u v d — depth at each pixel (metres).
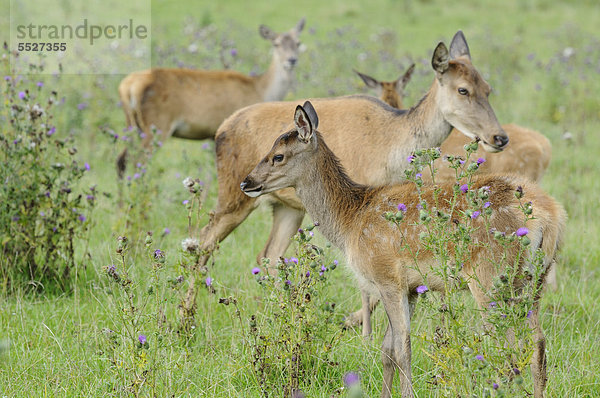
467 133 10.92
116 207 14.02
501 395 6.38
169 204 14.59
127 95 17.33
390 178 11.01
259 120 11.09
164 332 8.76
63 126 18.84
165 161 17.98
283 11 37.56
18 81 12.38
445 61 10.84
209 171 15.78
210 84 17.97
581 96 23.97
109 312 10.00
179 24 33.28
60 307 10.56
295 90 22.23
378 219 8.54
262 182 9.11
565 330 10.12
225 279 11.44
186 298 10.12
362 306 10.21
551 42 32.25
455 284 7.29
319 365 8.63
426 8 38.88
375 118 11.14
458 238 7.19
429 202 8.26
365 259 8.62
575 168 17.77
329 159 9.14
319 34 33.25
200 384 8.49
